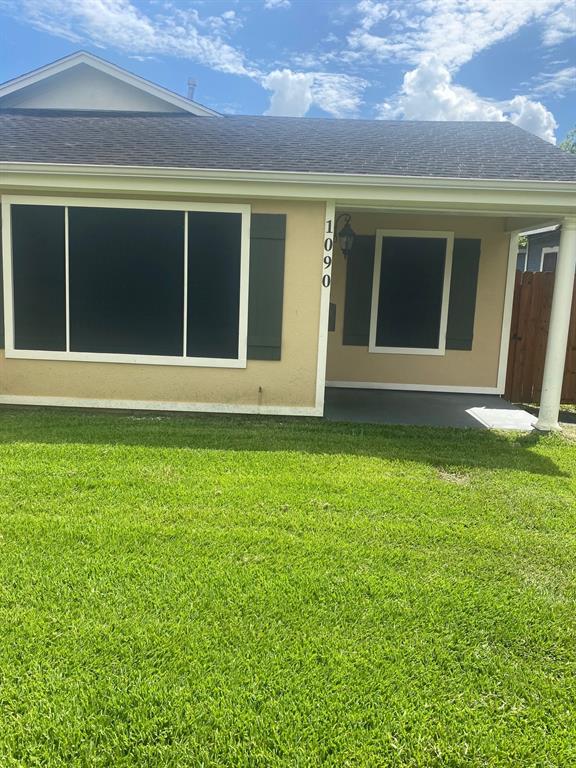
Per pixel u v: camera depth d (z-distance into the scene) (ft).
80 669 7.97
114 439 18.92
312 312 22.86
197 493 14.37
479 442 20.48
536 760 6.85
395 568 11.02
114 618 9.09
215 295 22.88
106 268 22.88
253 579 10.37
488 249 29.43
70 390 23.61
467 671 8.27
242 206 22.25
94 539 11.68
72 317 23.18
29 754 6.67
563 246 21.58
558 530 13.03
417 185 20.58
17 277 22.97
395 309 30.14
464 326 30.04
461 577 10.78
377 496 14.65
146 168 20.85
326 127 33.42
